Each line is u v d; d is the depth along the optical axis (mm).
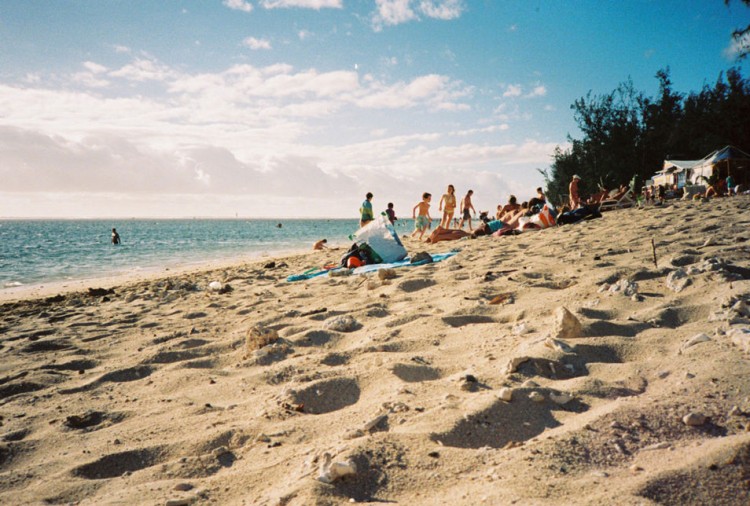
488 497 1571
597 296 4172
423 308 4723
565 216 13680
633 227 9750
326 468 1842
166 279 12977
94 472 2229
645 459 1719
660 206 17344
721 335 2789
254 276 11008
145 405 3014
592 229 10711
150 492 1927
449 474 1789
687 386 2234
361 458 1912
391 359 3211
